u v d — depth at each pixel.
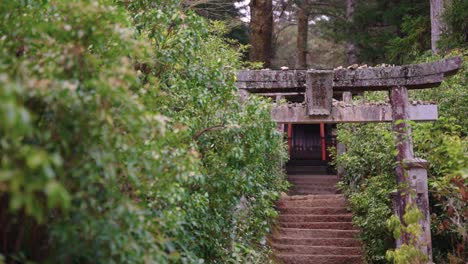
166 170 2.77
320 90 6.14
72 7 2.35
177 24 4.06
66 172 2.27
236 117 4.21
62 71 2.34
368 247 7.94
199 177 3.37
